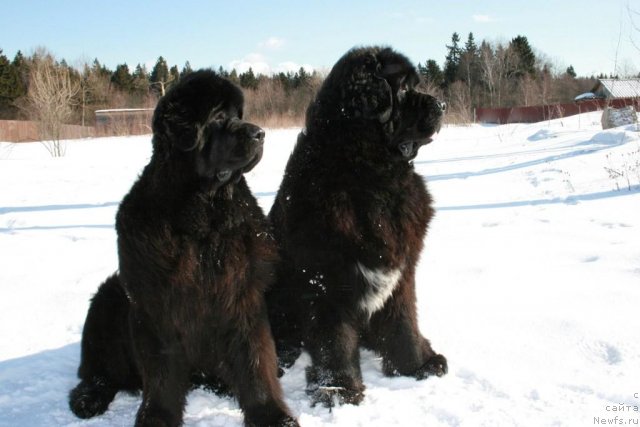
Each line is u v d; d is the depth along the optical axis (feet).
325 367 10.39
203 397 10.71
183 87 9.14
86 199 32.24
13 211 29.07
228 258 9.15
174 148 8.95
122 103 151.64
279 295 11.33
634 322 11.75
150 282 8.94
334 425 9.03
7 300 15.90
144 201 9.20
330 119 10.78
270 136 70.44
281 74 178.60
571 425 8.47
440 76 198.80
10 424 9.73
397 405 9.60
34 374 11.62
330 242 10.30
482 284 14.96
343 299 10.53
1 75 148.77
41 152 63.10
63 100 79.71
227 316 9.20
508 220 22.16
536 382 9.91
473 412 9.11
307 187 10.62
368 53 10.91
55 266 19.15
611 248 16.90
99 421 9.82
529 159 36.58
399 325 11.05
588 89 171.22
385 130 10.53
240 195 9.83
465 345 11.69
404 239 10.67
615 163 29.73
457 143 56.95
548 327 11.99
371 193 10.44
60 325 14.16
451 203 26.45
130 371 10.80
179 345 9.23
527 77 175.22
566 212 22.25
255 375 9.25
